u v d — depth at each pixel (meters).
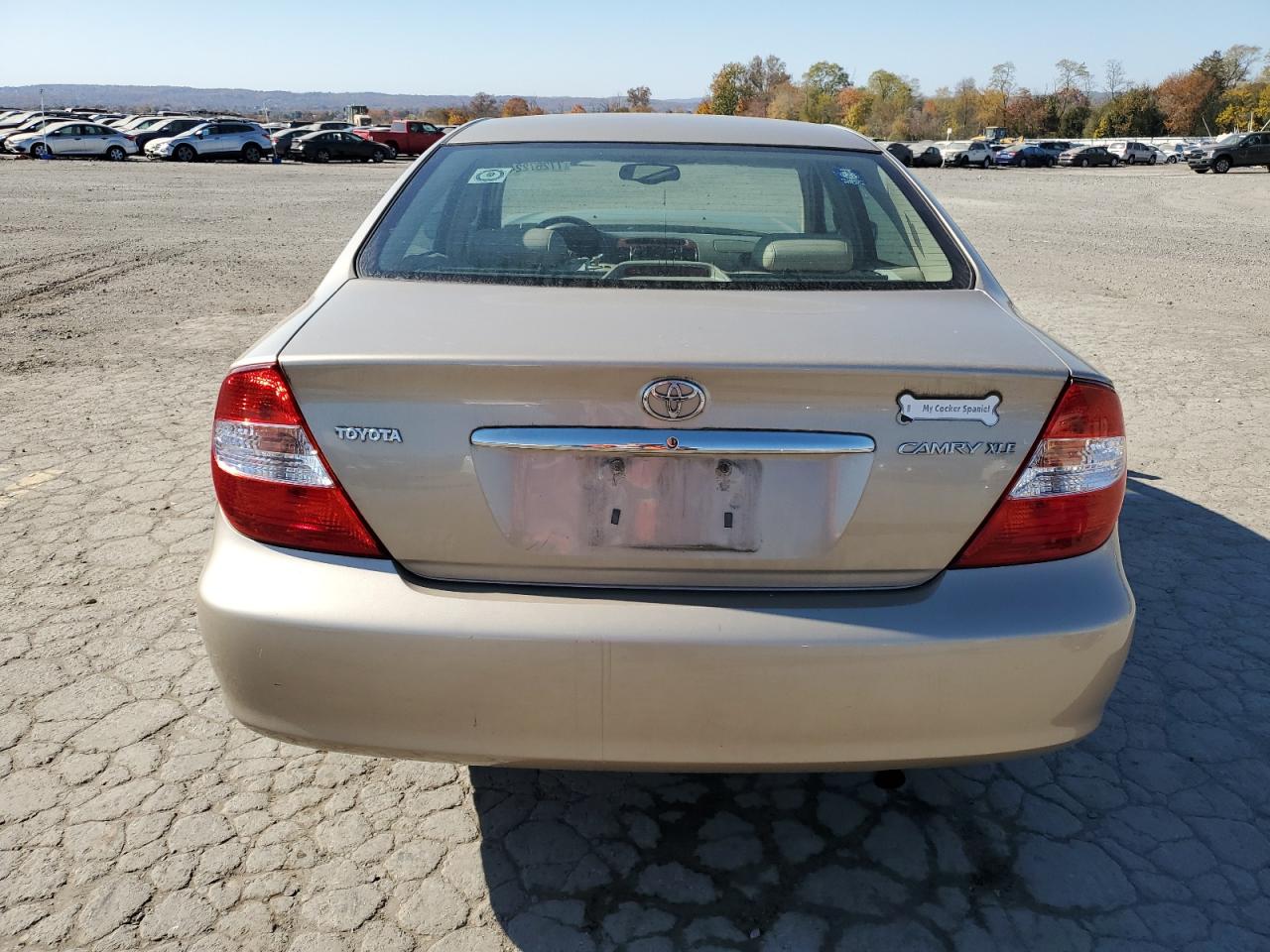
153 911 2.01
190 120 39.69
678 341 1.77
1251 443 5.22
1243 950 1.97
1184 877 2.16
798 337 1.81
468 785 2.44
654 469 1.71
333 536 1.76
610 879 2.13
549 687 1.71
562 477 1.72
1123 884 2.14
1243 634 3.21
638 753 1.75
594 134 2.84
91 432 5.05
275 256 12.09
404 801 2.37
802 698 1.71
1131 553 3.81
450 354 1.69
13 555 3.61
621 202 2.53
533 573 1.75
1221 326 8.59
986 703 1.75
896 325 1.93
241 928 1.97
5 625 3.12
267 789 2.39
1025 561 1.79
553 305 1.98
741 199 2.57
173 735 2.59
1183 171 47.28
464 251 2.31
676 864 2.19
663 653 1.69
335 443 1.73
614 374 1.65
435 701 1.73
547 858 2.19
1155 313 9.24
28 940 1.93
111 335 7.44
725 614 1.72
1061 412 1.76
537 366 1.65
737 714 1.72
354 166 35.78
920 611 1.73
